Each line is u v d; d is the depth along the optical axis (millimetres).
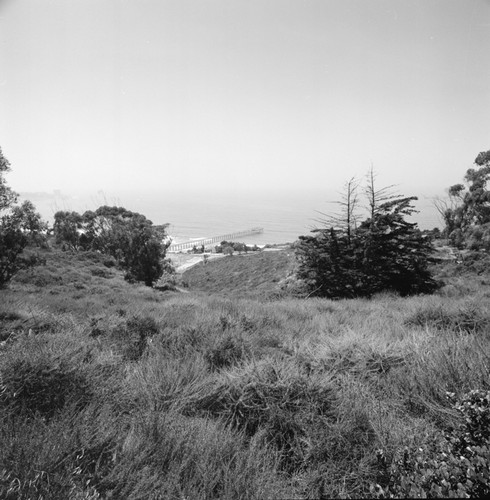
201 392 3457
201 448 2486
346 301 12531
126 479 2135
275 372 3576
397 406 3184
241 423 3119
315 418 2963
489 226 34906
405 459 2123
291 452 2723
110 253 54000
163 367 3912
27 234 23359
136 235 37750
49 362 3355
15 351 3646
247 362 4195
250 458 2389
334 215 17750
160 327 6695
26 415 2787
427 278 16781
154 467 2307
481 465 1822
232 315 7949
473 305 7262
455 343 4266
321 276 16859
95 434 2504
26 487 1984
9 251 21656
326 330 6602
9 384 3068
